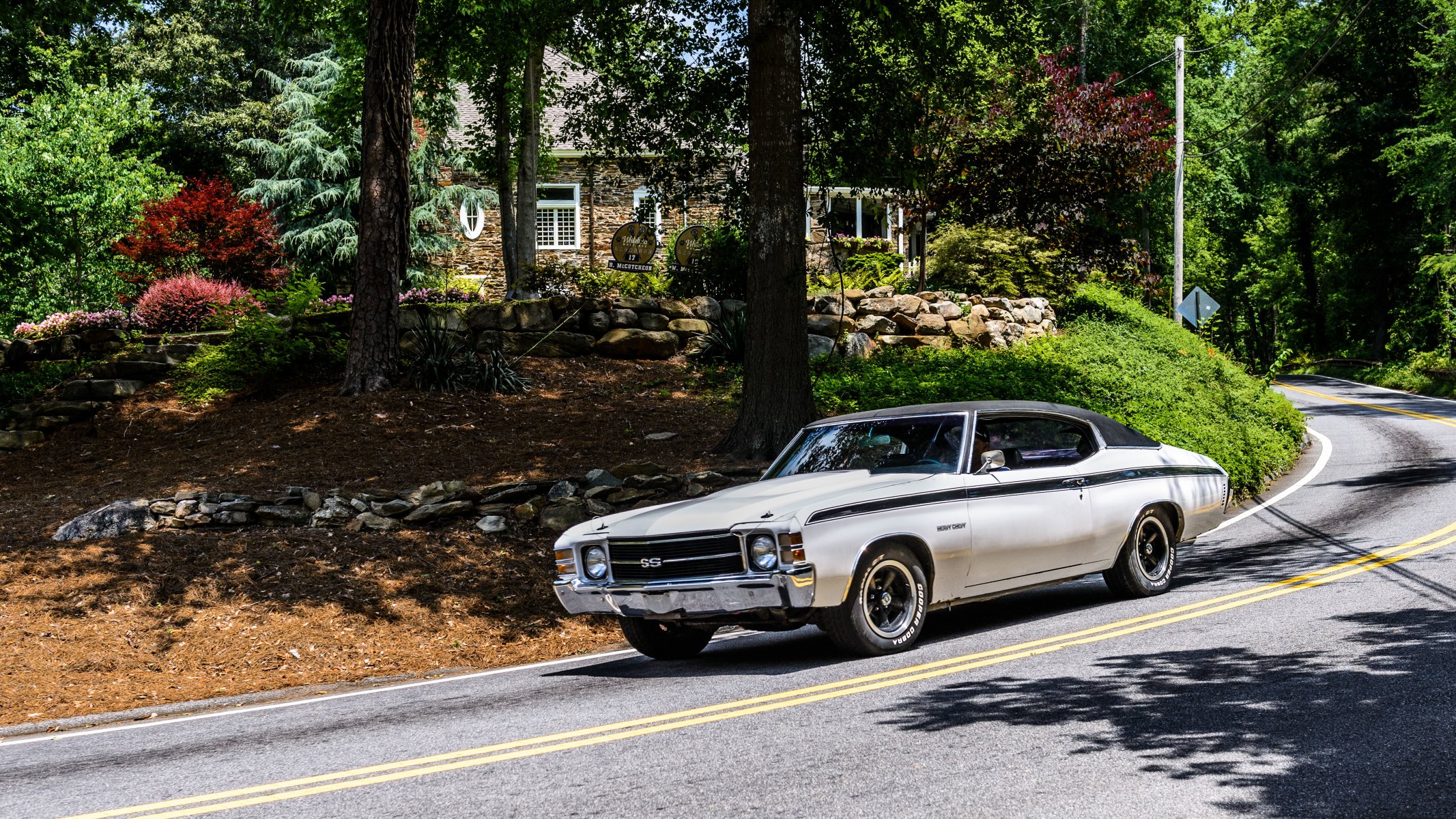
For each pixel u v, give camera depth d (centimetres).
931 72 1650
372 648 938
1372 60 4962
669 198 1845
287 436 1445
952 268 2612
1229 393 2228
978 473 786
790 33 1385
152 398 1716
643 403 1672
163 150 3850
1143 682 605
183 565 1041
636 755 525
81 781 553
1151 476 914
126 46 4200
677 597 713
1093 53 4003
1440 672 592
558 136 3228
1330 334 6100
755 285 1397
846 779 463
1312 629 722
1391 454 2081
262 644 924
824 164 1705
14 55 2877
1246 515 1471
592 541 755
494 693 735
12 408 1667
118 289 3139
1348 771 445
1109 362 2200
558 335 1880
